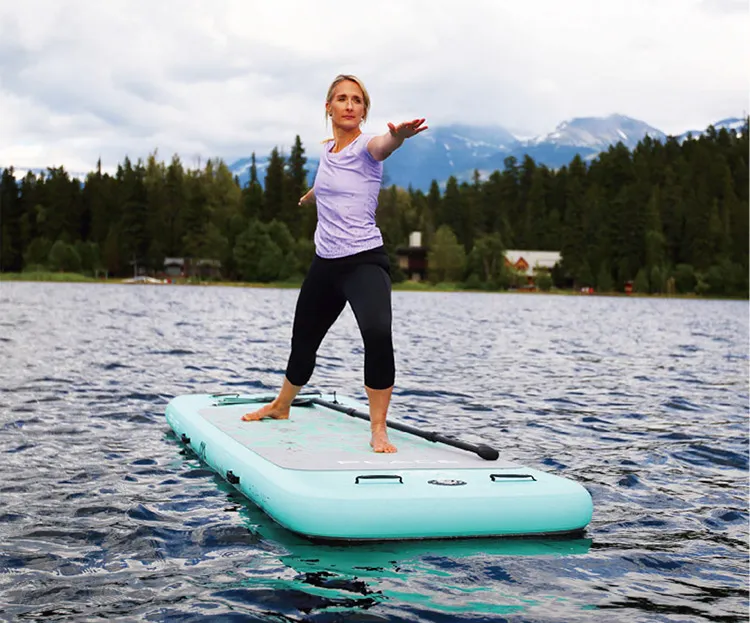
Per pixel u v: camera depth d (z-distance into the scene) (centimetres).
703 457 655
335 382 1088
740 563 401
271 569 371
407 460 480
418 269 12644
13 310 2814
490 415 848
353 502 406
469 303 6119
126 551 396
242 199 12775
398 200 15838
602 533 444
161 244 11669
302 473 446
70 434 672
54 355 1280
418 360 1437
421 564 379
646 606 341
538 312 4569
